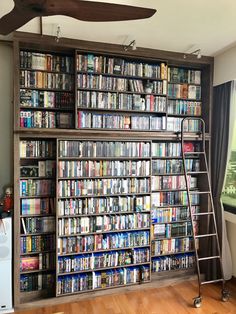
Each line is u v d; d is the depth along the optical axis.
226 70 2.84
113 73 2.75
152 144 2.95
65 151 2.62
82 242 2.69
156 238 2.99
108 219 2.76
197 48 2.77
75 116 2.66
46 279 2.69
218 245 2.79
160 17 2.09
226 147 2.95
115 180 2.79
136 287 2.85
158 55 2.81
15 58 2.42
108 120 2.77
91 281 2.70
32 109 2.69
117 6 1.38
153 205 2.99
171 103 3.06
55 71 2.68
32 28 2.33
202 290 2.86
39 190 2.65
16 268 2.50
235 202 3.04
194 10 1.99
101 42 2.62
